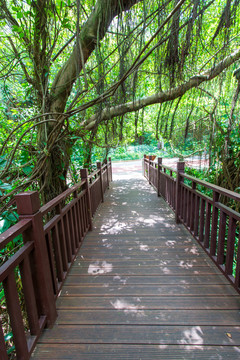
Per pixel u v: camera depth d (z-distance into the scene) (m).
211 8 2.33
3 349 0.87
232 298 1.65
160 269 2.08
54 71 2.78
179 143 4.54
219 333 1.34
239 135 3.37
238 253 1.56
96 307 1.60
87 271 2.10
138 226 3.27
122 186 6.63
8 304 1.01
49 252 1.57
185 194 3.00
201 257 2.28
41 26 1.90
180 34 1.78
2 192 2.06
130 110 2.64
